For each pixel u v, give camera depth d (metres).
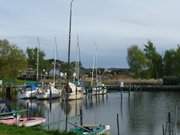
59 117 67.81
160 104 100.00
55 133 32.53
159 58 189.75
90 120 66.00
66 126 49.22
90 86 125.06
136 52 186.50
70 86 100.94
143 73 186.38
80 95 104.94
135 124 63.09
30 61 161.38
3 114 48.22
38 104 88.69
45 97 95.75
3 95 95.06
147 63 187.25
